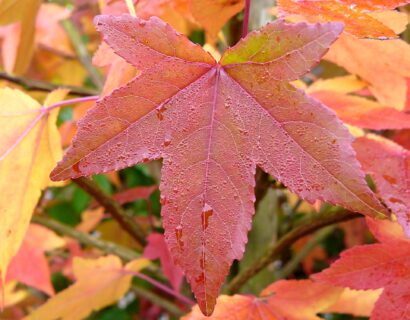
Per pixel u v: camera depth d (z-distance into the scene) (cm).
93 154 22
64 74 65
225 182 22
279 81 22
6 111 28
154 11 33
